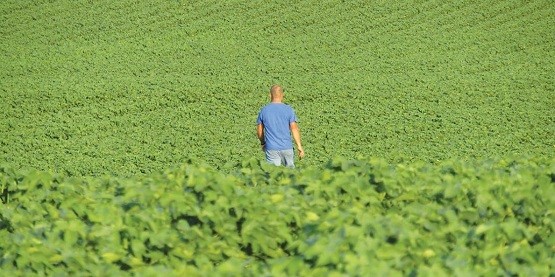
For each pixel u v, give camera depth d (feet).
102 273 72.33
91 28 424.46
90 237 83.87
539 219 95.09
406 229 78.89
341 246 72.84
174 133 273.33
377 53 395.34
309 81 345.72
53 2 460.96
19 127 280.51
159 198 97.60
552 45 410.72
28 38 409.69
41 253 77.10
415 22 440.04
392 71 366.84
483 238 83.56
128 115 298.15
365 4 463.42
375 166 111.75
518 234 82.58
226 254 84.89
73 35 414.62
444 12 455.22
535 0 472.44
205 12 448.65
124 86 333.62
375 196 103.65
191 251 84.17
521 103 316.19
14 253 78.23
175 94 323.37
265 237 86.58
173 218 92.89
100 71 362.74
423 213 89.81
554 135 272.10
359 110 302.04
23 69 363.15
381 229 77.97
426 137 265.34
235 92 329.72
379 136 264.93
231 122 288.51
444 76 357.82
